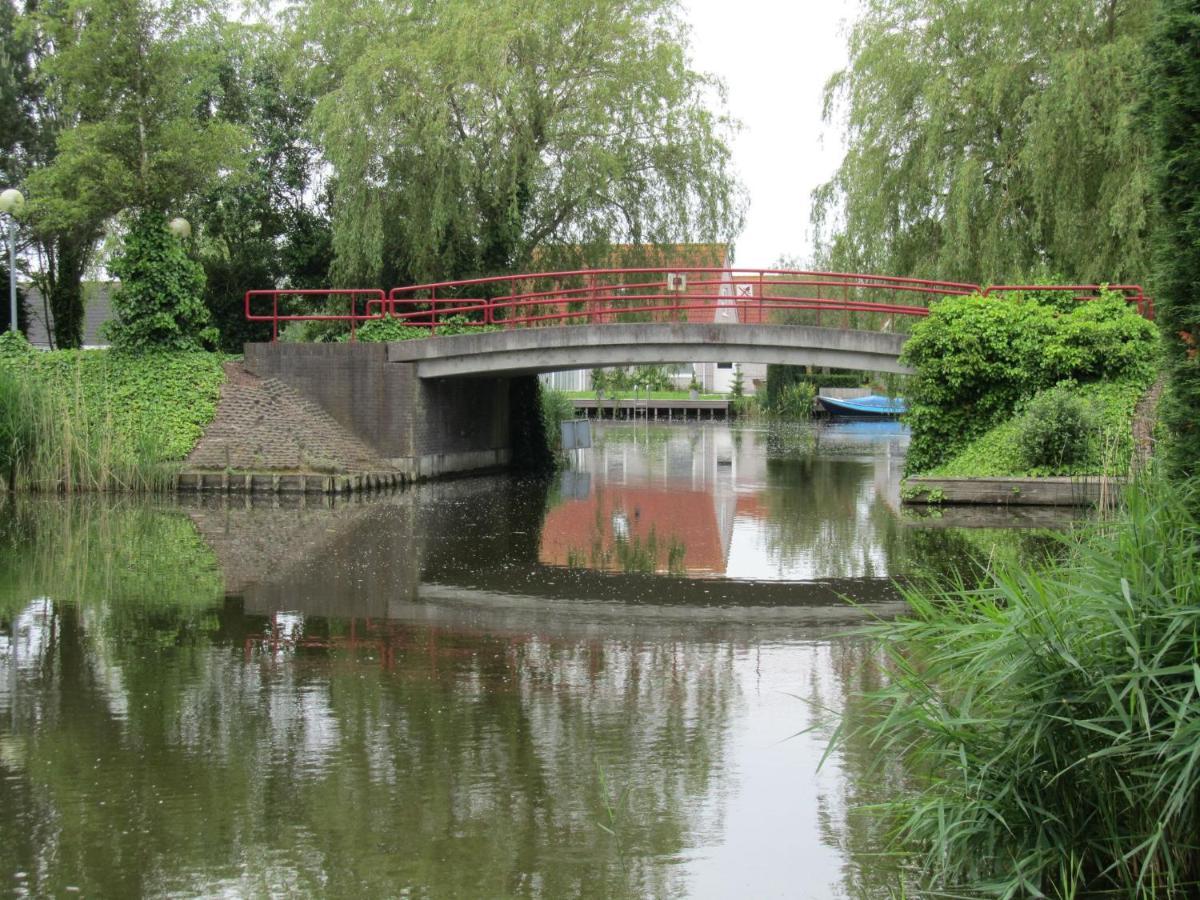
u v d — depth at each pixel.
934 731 5.27
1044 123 23.00
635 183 30.53
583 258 30.78
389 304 29.08
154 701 8.13
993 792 4.91
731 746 7.16
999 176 25.36
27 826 5.92
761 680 8.73
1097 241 23.45
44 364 25.36
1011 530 17.22
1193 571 4.86
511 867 5.45
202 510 20.02
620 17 30.17
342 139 27.81
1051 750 4.74
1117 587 4.87
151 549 15.30
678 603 11.88
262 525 18.03
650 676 8.87
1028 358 21.73
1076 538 5.72
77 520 18.36
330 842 5.72
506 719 7.73
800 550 15.59
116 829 5.89
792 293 52.62
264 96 31.61
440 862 5.51
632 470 30.27
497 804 6.21
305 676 8.83
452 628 10.61
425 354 25.48
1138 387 21.02
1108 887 4.76
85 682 8.62
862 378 62.66
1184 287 5.70
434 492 23.75
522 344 25.02
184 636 10.20
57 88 31.17
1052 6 24.23
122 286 26.42
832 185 27.39
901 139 26.30
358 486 23.48
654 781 6.55
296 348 26.00
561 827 5.91
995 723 4.93
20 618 10.90
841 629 10.60
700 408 60.47
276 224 32.31
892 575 13.46
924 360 22.30
